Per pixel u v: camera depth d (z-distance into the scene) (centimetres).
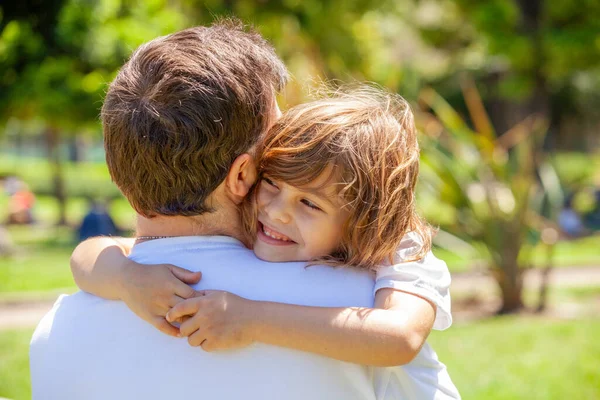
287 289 137
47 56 926
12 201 1988
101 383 137
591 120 2777
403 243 149
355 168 140
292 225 144
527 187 805
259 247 146
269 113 143
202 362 132
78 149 3625
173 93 131
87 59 924
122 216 2097
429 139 823
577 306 845
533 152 834
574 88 2583
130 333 137
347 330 130
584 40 1583
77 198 2802
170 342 134
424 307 138
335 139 141
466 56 2262
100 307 142
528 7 1691
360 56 1650
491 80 2405
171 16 1037
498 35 1645
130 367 135
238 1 1485
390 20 2136
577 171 2342
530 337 659
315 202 142
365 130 143
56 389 144
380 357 130
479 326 718
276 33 1545
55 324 147
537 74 1719
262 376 130
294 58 1555
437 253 1274
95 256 149
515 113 2233
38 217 2186
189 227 145
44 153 4362
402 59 2114
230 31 143
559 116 2730
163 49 136
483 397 493
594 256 1255
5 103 1008
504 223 807
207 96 131
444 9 1973
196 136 131
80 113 1058
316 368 131
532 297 893
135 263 142
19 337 709
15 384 539
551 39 1600
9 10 858
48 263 1270
